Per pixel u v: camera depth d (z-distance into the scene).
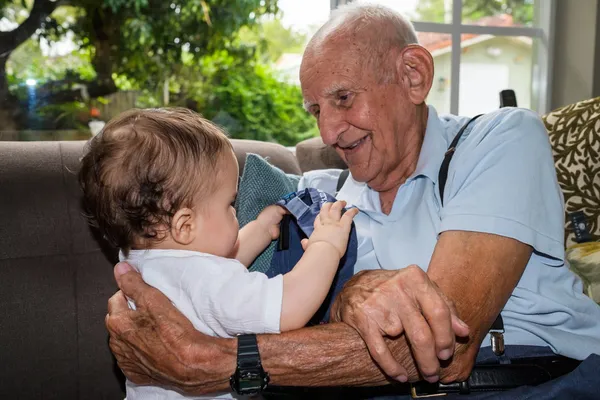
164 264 0.95
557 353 1.06
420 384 0.96
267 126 2.98
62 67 2.64
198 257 0.94
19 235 1.34
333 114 1.13
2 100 2.47
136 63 2.82
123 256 1.03
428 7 3.00
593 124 1.61
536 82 3.34
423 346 0.78
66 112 2.62
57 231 1.38
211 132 1.01
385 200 1.26
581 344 1.06
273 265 1.20
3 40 2.46
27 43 2.54
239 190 1.34
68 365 1.37
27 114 2.54
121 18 2.74
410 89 1.14
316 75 1.12
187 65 2.91
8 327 1.30
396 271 0.90
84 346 1.39
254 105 2.97
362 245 1.20
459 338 0.87
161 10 2.82
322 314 1.12
